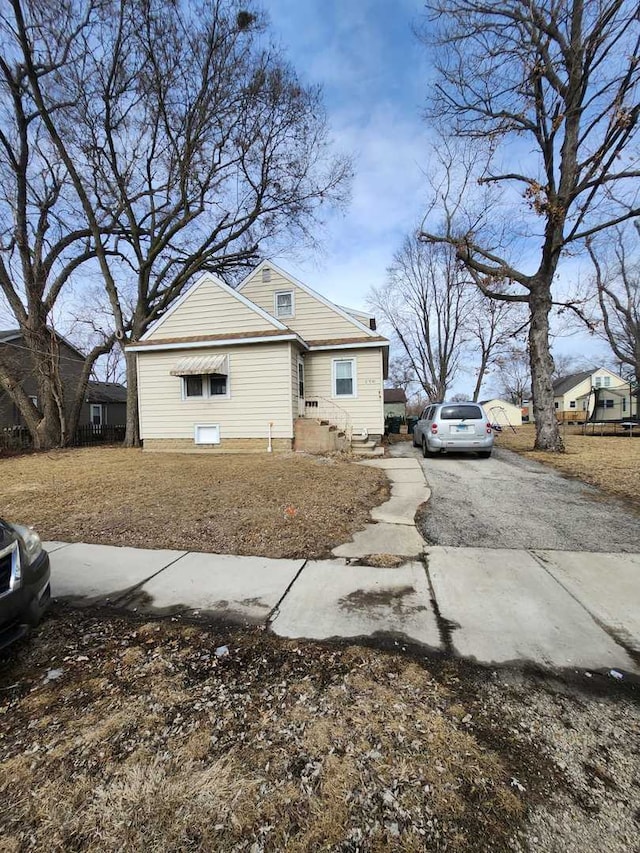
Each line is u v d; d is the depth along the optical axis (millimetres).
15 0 12242
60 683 2361
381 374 13672
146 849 1425
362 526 5039
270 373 11953
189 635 2828
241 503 5941
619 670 2361
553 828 1465
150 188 16484
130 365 15664
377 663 2461
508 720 1999
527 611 3021
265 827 1490
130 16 13078
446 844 1419
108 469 9227
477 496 6434
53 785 1686
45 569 2861
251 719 2037
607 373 46250
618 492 6383
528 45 9875
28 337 15984
